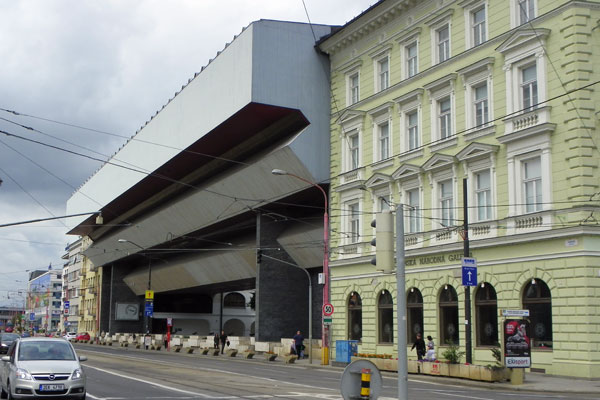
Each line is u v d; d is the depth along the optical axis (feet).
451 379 88.22
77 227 291.58
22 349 60.08
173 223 207.72
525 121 97.19
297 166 145.28
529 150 95.86
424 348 107.76
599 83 91.20
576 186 88.74
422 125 118.73
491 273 100.53
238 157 175.01
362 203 134.00
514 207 97.50
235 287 249.34
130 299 309.83
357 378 29.19
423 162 117.60
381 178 126.62
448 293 110.01
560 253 89.71
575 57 90.84
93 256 316.19
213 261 208.13
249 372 102.12
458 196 108.58
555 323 89.61
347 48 143.02
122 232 248.52
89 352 176.76
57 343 61.77
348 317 137.28
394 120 126.21
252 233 191.83
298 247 162.40
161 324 322.96
